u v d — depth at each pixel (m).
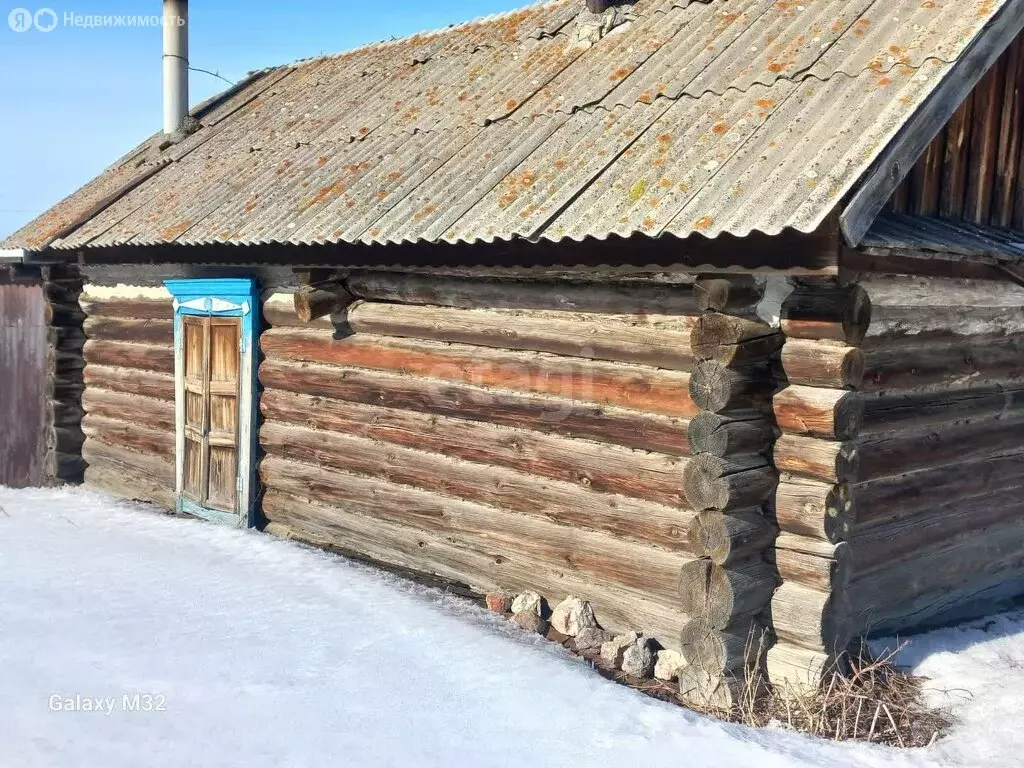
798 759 3.96
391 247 5.80
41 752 3.80
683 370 5.04
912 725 4.53
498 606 5.77
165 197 8.40
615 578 5.37
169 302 8.52
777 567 4.84
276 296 7.45
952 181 5.58
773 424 4.84
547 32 7.80
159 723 4.09
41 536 7.40
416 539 6.48
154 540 7.21
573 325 5.49
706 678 4.74
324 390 7.02
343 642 5.03
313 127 8.29
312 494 7.20
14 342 10.22
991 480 5.87
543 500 5.70
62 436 9.73
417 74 8.37
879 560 5.22
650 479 5.16
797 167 4.45
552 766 3.85
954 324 5.33
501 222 5.19
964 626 5.66
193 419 8.15
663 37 6.68
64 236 8.72
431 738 4.05
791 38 5.77
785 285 4.69
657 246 4.65
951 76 4.65
